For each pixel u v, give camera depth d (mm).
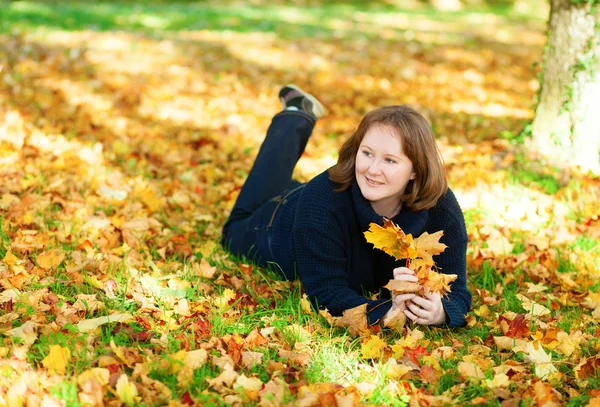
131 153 4848
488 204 4211
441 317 2723
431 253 2510
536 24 15000
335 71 7867
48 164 4430
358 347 2648
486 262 3379
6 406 2104
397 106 2678
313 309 2854
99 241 3438
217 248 3545
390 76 7836
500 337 2684
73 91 6293
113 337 2518
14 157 4434
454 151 5238
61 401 2119
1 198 3863
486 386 2355
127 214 3844
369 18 13617
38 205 3777
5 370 2236
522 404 2277
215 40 9289
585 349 2658
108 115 5738
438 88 7492
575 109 4559
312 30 10719
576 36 4484
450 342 2736
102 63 7418
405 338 2699
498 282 3355
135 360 2373
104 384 2209
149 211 3957
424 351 2568
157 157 4898
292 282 3162
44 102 5797
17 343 2408
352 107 6574
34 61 7227
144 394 2195
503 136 5469
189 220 3949
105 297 2879
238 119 5961
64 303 2750
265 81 7258
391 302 2791
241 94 6762
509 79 8289
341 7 17234
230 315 2805
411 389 2328
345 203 2770
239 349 2537
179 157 4953
